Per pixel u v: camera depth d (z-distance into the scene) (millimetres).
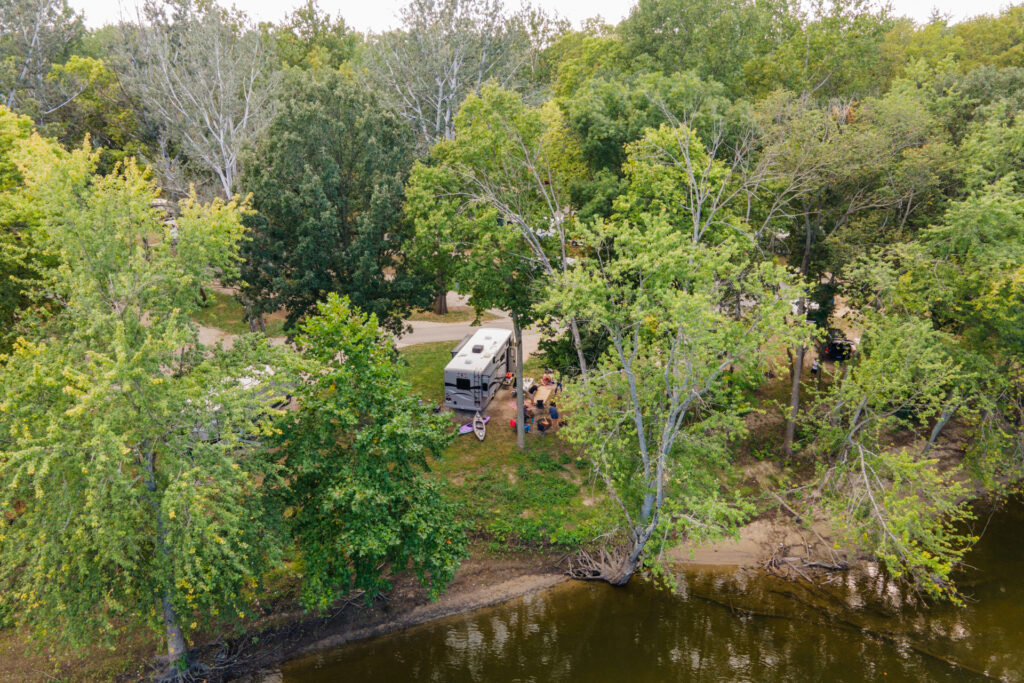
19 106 46438
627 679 20094
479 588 23672
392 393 19656
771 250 30297
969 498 28203
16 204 18766
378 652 21125
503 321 45062
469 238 26406
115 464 15656
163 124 44469
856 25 51125
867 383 23828
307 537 18891
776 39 56594
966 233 24594
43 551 14523
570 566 24484
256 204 27281
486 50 48562
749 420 33531
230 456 17094
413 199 25859
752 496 28016
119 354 13680
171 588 16672
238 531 16078
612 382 23328
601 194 27875
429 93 47656
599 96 32531
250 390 16406
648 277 20984
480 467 28828
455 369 31406
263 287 28016
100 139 48875
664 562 24703
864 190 28969
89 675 19109
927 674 19719
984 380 25750
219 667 20016
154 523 16562
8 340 21094
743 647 21141
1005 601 22766
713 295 20969
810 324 19938
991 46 59781
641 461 22781
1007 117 35250
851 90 53469
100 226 16203
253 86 45094
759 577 24312
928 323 22734
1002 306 24391
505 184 26594
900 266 27031
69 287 17125
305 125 27391
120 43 42375
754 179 26469
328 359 18391
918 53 60062
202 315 42344
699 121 30953
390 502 19078
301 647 21094
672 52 50469
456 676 20203
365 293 27688
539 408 33531
